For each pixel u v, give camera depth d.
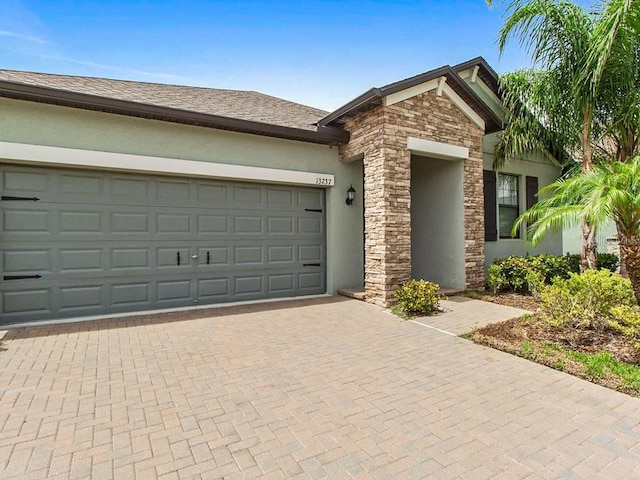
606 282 5.30
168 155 7.12
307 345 5.25
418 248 10.32
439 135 8.52
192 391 3.75
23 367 4.31
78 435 2.94
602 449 2.81
